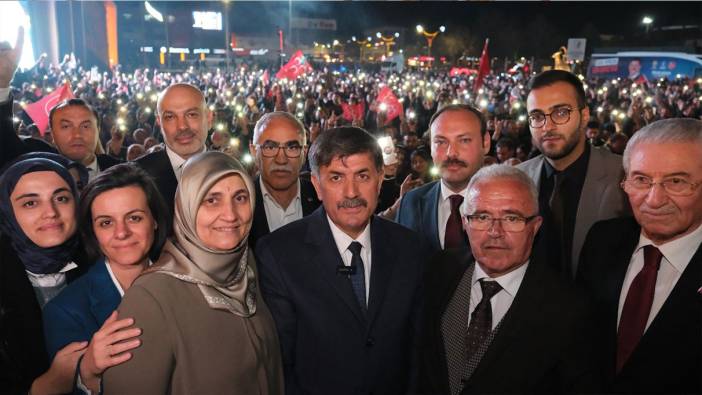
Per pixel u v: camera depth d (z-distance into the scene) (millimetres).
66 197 2291
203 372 1826
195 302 1863
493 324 2121
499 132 9578
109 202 2029
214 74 35562
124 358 1680
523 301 2062
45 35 31969
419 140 8289
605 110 14766
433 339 2238
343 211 2230
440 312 2271
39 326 2162
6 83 3322
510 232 2043
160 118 3678
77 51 34719
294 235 2404
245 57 61031
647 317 2055
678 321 1960
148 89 17328
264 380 2018
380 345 2273
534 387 2010
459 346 2168
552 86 2965
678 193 1906
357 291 2328
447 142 3041
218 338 1871
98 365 1671
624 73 31750
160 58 52375
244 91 22219
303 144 3393
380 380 2271
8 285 2119
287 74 19000
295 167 3332
